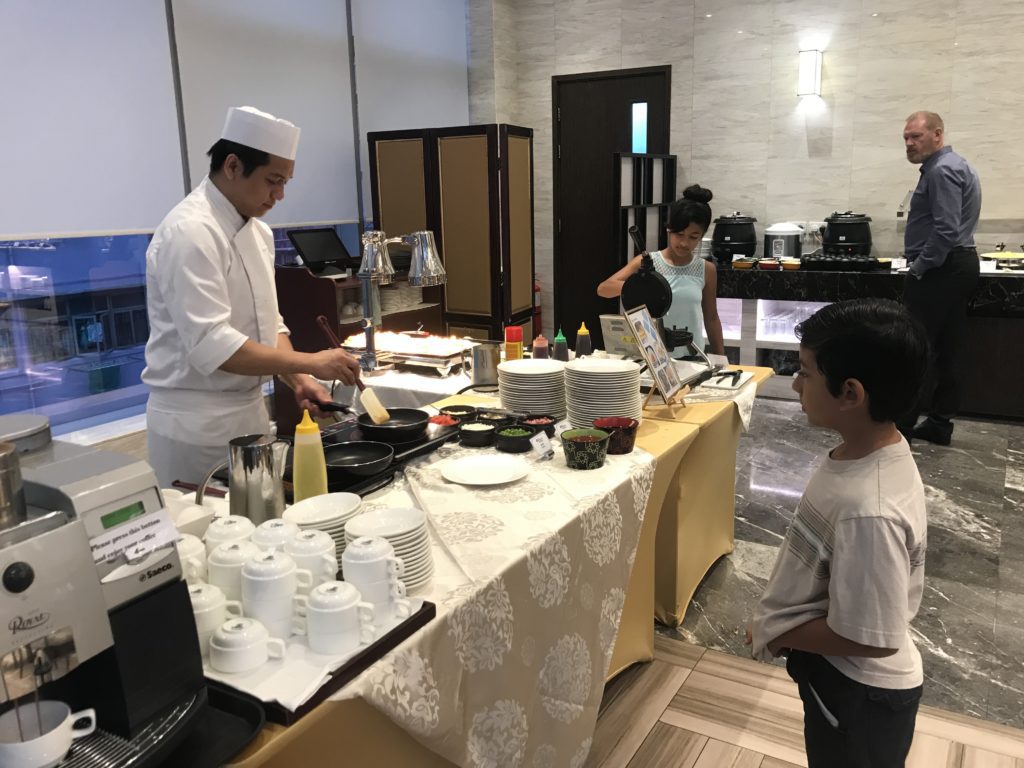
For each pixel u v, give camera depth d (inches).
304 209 199.5
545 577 64.4
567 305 268.2
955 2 201.2
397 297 194.7
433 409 101.3
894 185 216.1
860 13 211.9
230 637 44.8
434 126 240.7
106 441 155.3
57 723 36.3
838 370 46.4
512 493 74.7
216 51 170.7
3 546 33.5
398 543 54.0
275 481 62.0
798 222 228.7
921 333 45.9
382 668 46.8
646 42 238.8
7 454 35.7
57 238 143.6
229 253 86.5
